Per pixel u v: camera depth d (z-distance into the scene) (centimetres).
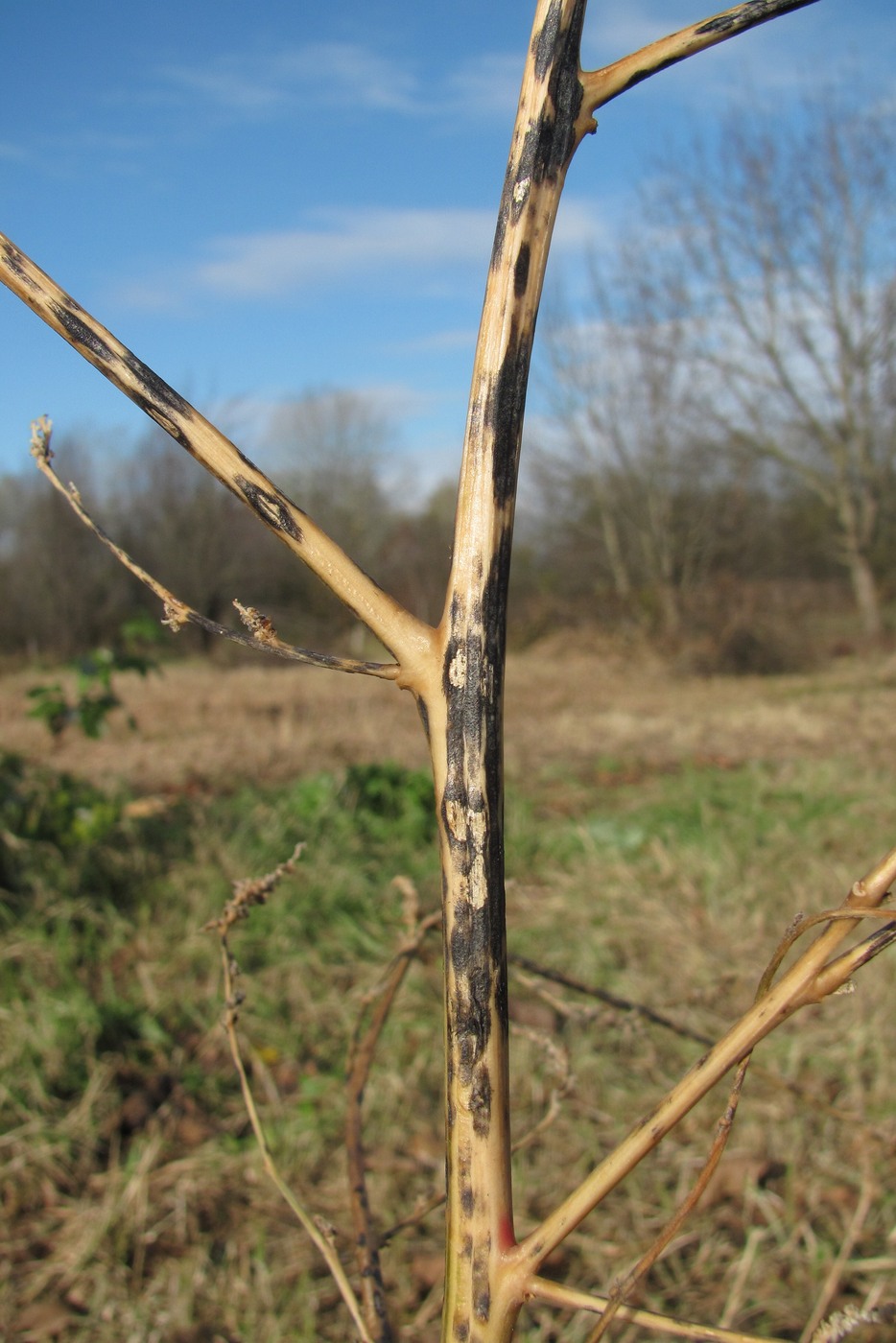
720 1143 60
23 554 1798
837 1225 241
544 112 60
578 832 508
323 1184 261
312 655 61
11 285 62
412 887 102
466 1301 60
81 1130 269
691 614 1549
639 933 392
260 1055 315
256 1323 216
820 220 1675
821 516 1986
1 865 386
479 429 61
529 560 2066
